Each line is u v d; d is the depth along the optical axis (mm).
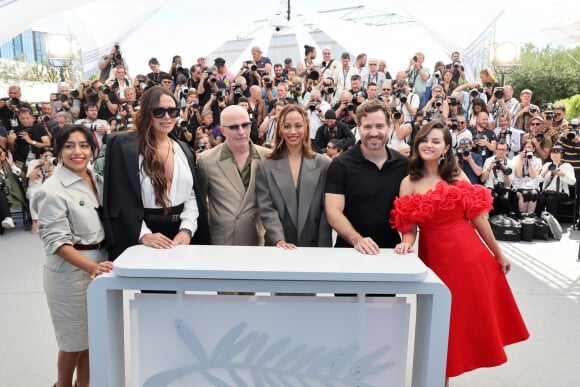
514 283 4254
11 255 5180
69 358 2125
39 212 1998
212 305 1782
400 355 1836
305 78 8453
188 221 2227
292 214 2410
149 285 1702
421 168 2322
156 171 2143
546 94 18641
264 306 1779
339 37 10914
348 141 5996
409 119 7070
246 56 11984
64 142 2045
